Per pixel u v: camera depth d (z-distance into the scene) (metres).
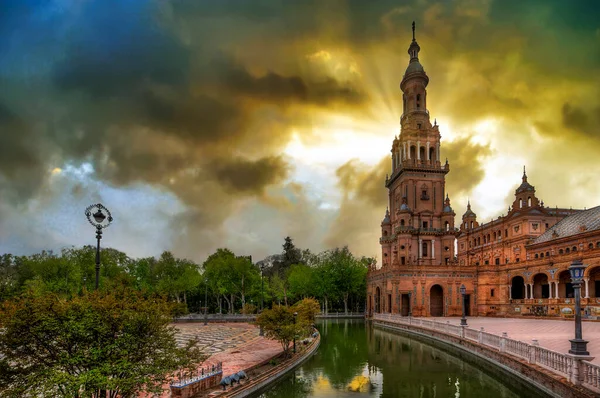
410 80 91.56
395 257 85.69
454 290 68.81
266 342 38.41
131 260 94.12
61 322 11.73
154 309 13.20
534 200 77.38
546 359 20.50
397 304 67.25
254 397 20.77
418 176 84.31
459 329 36.72
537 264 60.22
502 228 83.06
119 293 14.16
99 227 19.03
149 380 12.84
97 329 12.07
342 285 94.00
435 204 83.69
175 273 90.94
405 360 30.72
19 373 11.36
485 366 27.94
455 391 21.31
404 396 20.48
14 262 90.19
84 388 11.44
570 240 60.09
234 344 37.22
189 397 18.14
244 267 90.06
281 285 94.00
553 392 18.41
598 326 42.25
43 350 11.77
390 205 94.38
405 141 86.38
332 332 53.97
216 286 90.06
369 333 52.44
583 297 51.00
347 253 104.19
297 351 31.89
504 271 67.31
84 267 78.31
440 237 81.56
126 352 12.20
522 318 60.94
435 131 86.75
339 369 27.27
